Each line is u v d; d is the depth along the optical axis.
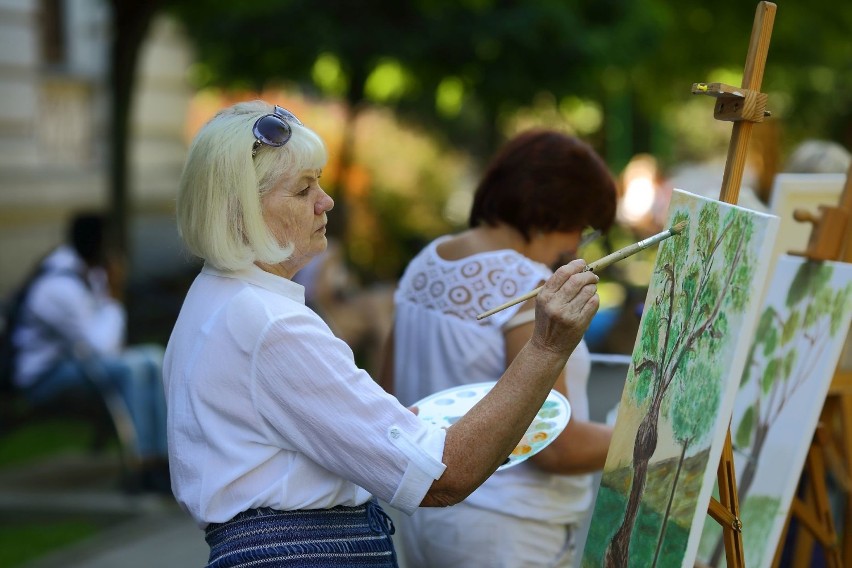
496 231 4.01
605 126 25.61
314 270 12.06
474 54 17.05
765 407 3.95
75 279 8.94
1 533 8.25
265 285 3.04
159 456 9.07
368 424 2.92
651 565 2.89
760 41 3.00
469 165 27.97
